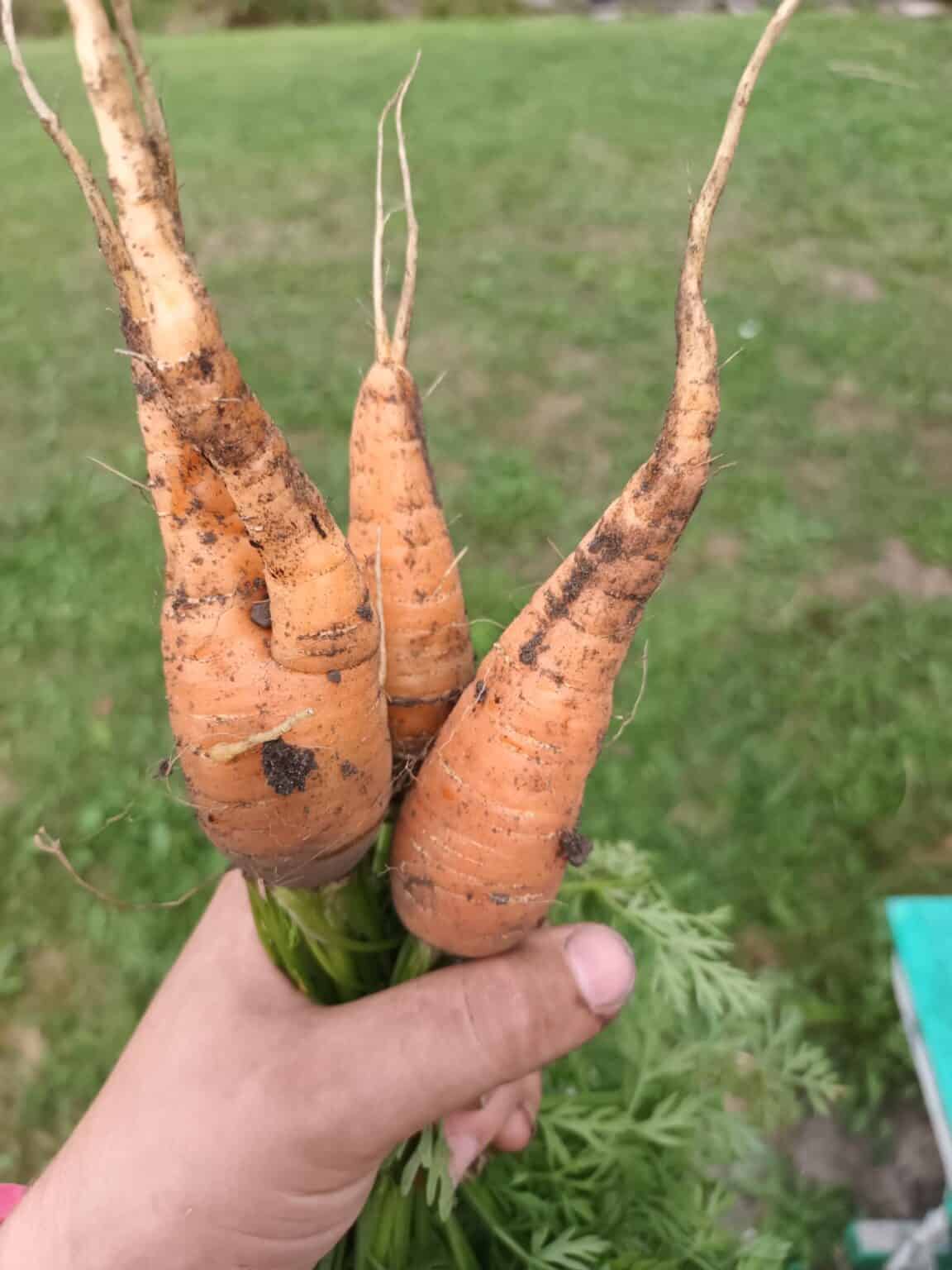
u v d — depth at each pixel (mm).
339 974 224
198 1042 200
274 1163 181
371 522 201
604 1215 268
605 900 267
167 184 135
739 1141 278
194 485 158
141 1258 178
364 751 172
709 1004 261
